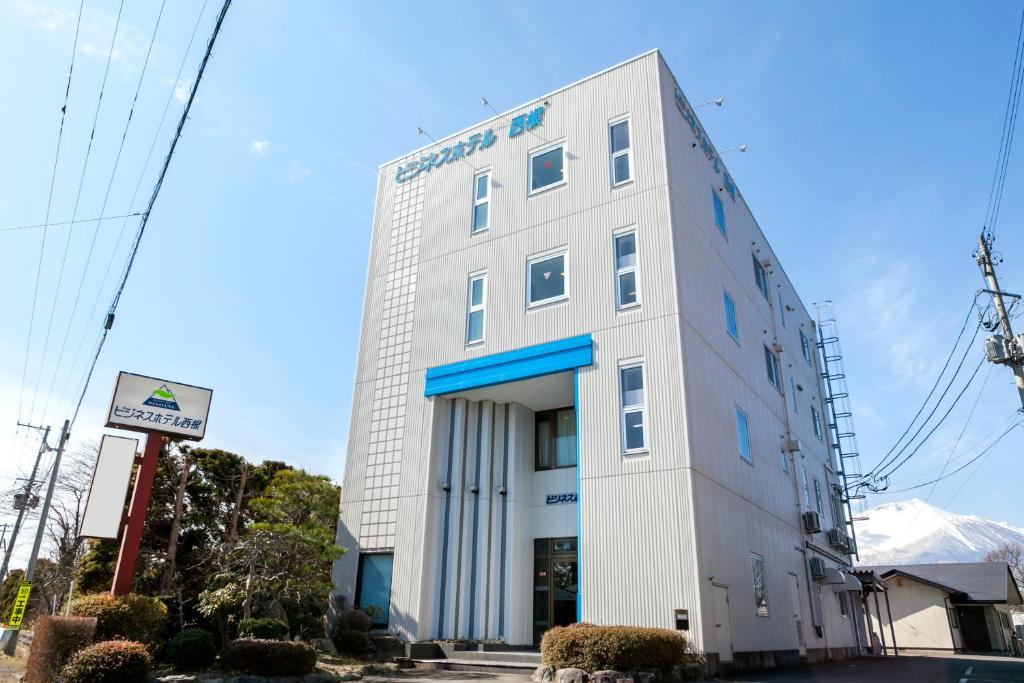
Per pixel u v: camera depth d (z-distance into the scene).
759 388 20.89
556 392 17.58
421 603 16.20
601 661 11.33
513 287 17.97
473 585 16.67
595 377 15.59
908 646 36.88
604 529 14.27
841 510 31.98
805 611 20.64
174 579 18.92
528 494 18.08
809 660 19.58
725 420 16.72
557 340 16.53
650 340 15.16
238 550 15.38
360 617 16.52
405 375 19.25
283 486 17.55
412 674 13.58
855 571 29.30
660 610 13.08
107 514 13.27
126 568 12.89
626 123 17.66
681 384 14.41
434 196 21.14
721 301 18.61
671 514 13.58
